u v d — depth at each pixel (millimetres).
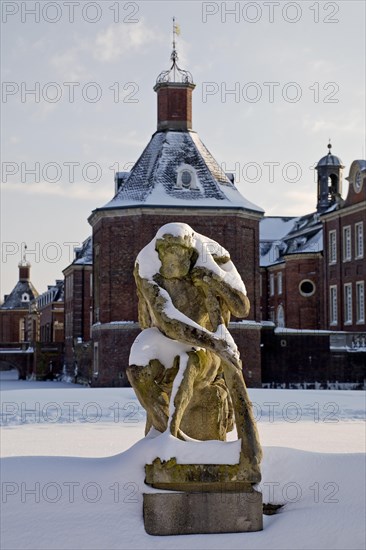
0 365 128375
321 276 87375
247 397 10203
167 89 64438
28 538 9297
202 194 61281
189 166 62031
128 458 10352
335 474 11297
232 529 9828
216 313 10648
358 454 11789
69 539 9312
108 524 9586
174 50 65250
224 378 10422
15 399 41562
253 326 61562
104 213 61219
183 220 60531
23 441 23344
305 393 46406
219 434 10633
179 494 9758
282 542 9648
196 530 9742
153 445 10070
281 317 99312
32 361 103188
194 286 10805
